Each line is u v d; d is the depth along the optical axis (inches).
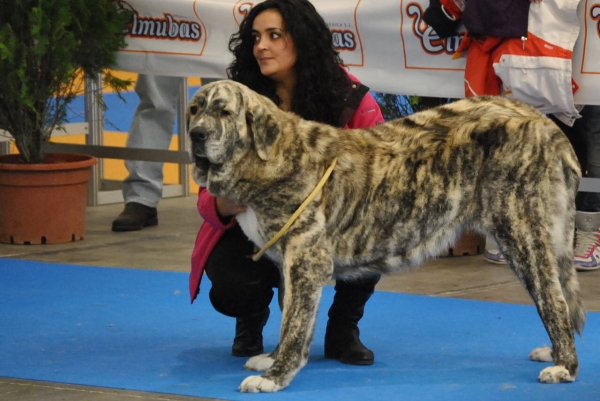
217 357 191.6
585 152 281.0
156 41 306.0
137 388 170.2
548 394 165.8
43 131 304.3
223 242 186.4
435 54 267.0
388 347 199.3
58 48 285.7
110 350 195.8
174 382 174.1
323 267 167.3
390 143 174.6
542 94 245.9
